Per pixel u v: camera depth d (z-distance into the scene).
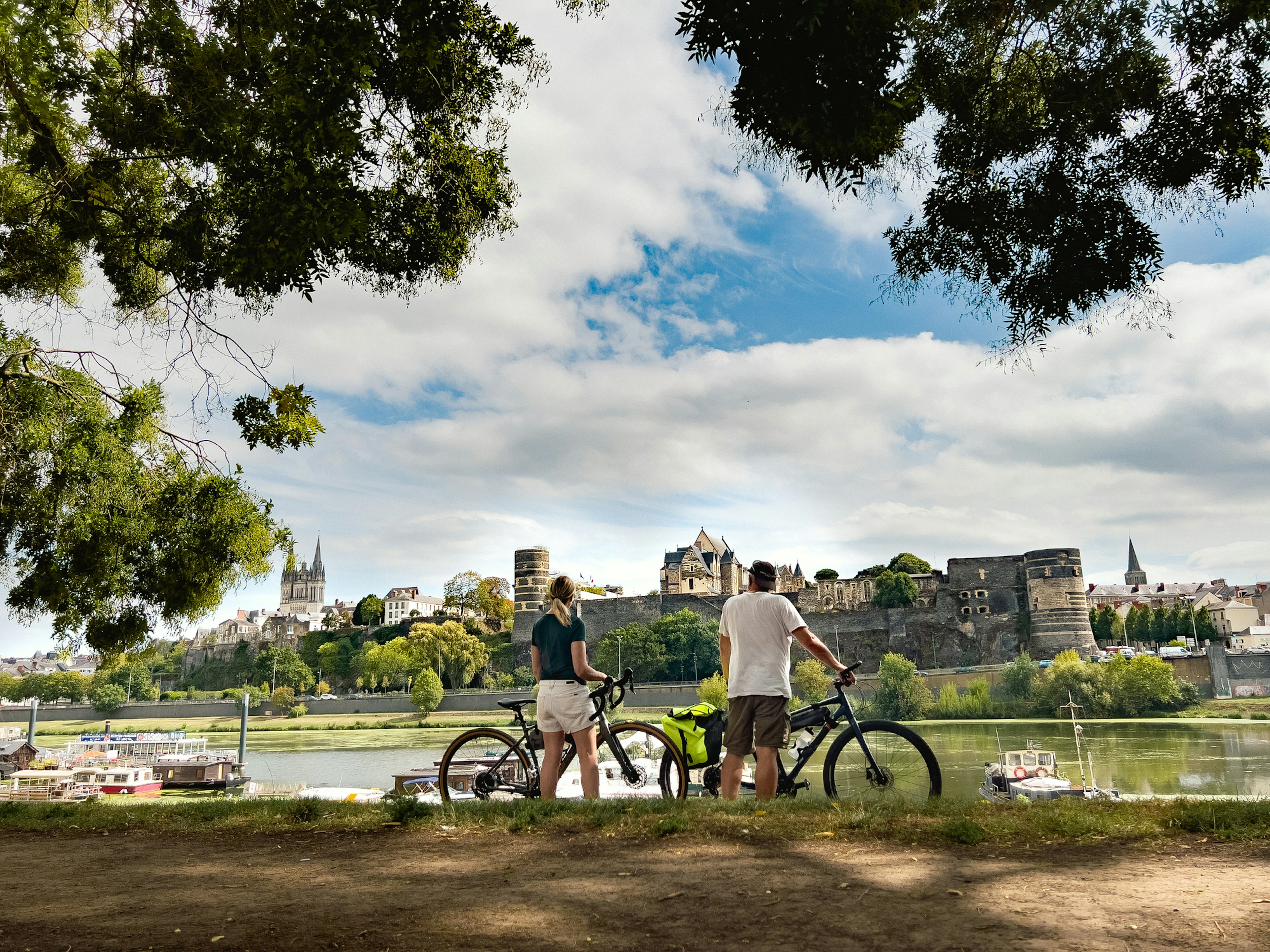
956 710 87.12
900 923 3.88
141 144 10.26
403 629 150.12
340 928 4.04
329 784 55.38
